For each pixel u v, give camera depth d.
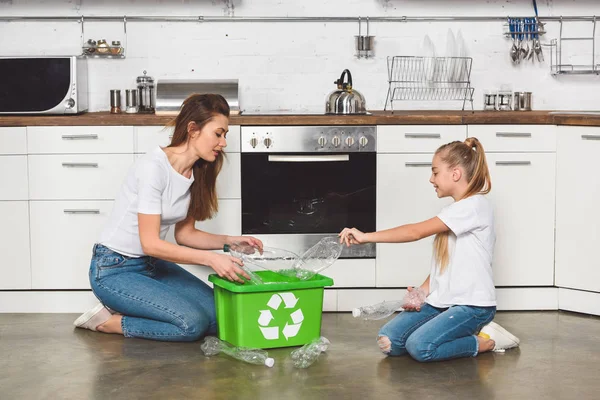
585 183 3.84
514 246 3.95
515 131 3.90
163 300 3.25
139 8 4.48
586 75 4.61
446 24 4.57
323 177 3.90
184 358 3.08
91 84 4.49
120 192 3.34
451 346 3.04
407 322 3.13
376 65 4.56
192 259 3.09
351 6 4.53
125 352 3.17
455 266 3.11
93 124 3.84
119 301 3.29
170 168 3.20
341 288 3.95
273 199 3.90
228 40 4.51
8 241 3.88
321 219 3.92
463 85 4.58
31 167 3.85
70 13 4.46
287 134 3.87
